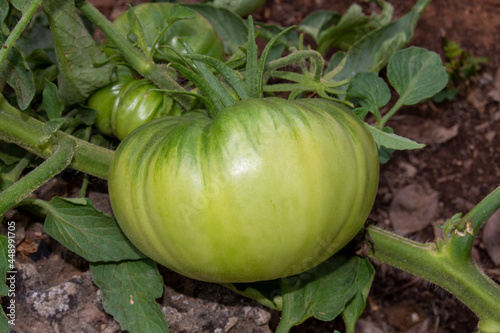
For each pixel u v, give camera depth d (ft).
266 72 1.20
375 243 1.21
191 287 1.24
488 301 1.13
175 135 0.99
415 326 1.53
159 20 1.31
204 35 1.33
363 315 1.55
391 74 1.29
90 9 1.22
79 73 1.25
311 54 1.19
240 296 1.25
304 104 1.03
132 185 1.01
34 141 1.17
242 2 1.56
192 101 1.22
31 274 1.21
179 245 0.99
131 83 1.27
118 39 1.23
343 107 1.07
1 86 1.23
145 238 1.03
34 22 1.40
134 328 1.16
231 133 0.96
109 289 1.17
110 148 1.37
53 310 1.18
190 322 1.22
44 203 1.14
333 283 1.21
